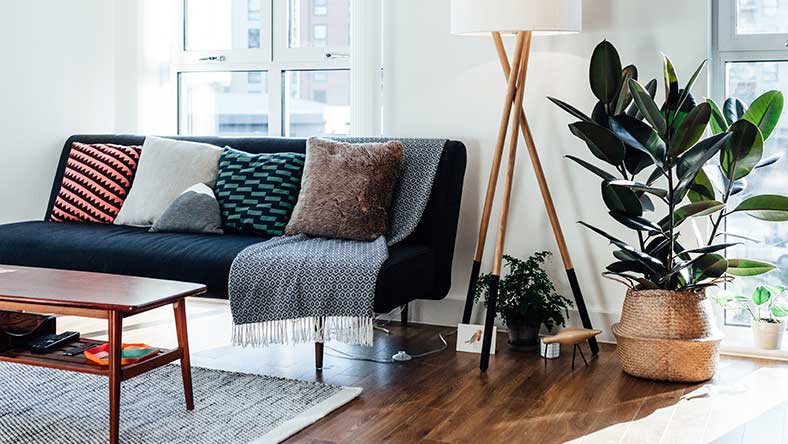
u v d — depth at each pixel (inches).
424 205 154.4
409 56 171.2
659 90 154.9
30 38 184.1
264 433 108.7
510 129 164.1
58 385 128.4
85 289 111.5
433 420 115.3
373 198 150.6
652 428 113.2
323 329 130.3
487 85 165.6
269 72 195.6
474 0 140.0
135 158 176.6
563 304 154.0
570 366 142.6
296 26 193.2
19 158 183.8
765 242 155.6
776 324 147.8
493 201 166.9
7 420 113.2
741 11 155.5
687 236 154.6
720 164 135.9
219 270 137.9
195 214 158.7
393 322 172.9
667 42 153.9
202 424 112.0
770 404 123.1
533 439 108.7
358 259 132.1
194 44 203.0
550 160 162.2
